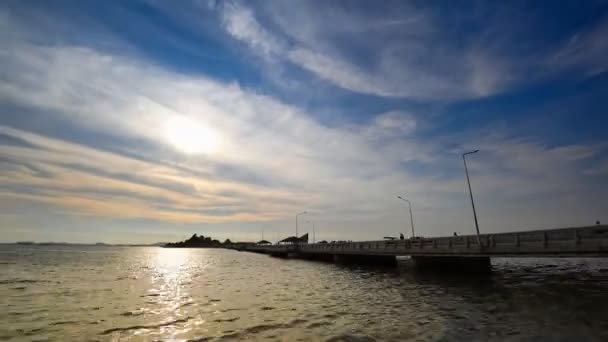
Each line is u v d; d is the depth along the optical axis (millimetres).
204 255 121625
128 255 110188
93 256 93312
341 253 56094
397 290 23500
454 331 11977
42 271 40844
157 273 40250
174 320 14109
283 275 37531
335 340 11070
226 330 12453
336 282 29469
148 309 16547
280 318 14406
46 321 13898
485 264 32656
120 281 30156
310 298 20109
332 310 16125
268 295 21469
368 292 22609
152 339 11391
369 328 12570
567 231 21672
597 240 19812
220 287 26000
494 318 13844
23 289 23953
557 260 55625
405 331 12078
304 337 11445
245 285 27391
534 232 23891
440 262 37000
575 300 16750
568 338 10797
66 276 34594
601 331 11414
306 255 86375
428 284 26719
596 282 22797
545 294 18984
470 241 29375
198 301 19047
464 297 19625
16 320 14039
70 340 11219
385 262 50281
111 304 18031
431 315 14719
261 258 94562
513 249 25219
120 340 11273
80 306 17375
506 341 10703
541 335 11211
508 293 20219
